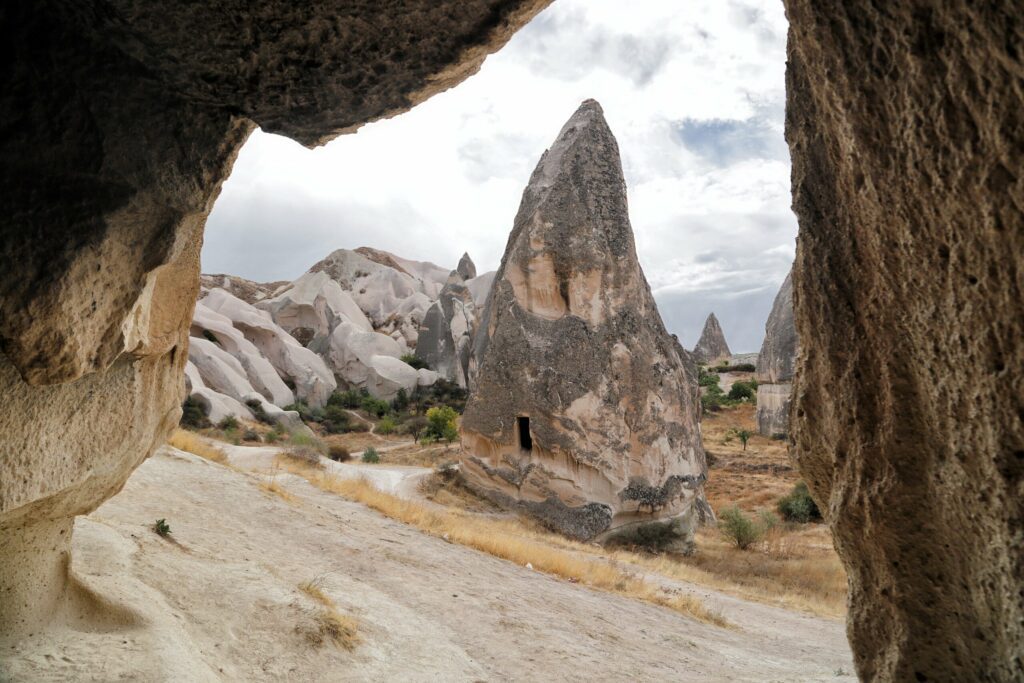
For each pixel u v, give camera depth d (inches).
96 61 101.0
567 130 786.2
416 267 3373.5
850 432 112.5
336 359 1860.2
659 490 663.8
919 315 95.6
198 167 109.4
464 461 717.9
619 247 722.2
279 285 2770.7
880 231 98.3
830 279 112.7
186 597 190.9
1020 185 74.1
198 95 107.2
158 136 105.7
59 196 98.9
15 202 96.6
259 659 174.4
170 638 151.3
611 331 695.1
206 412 1111.0
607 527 640.4
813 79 105.7
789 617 431.5
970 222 82.0
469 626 262.5
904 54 85.6
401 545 364.8
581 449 655.8
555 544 563.5
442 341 1939.0
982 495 90.4
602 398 669.9
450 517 521.3
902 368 102.3
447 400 1722.4
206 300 1830.7
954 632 102.7
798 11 99.9
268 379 1528.1
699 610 388.8
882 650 114.6
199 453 502.0
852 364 110.6
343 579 277.0
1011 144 74.1
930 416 99.2
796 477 1087.6
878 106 92.2
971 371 87.1
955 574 101.2
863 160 96.6
